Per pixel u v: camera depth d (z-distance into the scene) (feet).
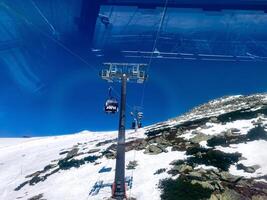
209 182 94.63
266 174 98.32
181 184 96.84
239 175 100.42
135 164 124.57
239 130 138.92
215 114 191.31
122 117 99.76
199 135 138.21
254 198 86.12
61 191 118.42
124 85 99.40
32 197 120.88
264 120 145.48
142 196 97.40
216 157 113.70
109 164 135.64
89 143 216.74
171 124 196.03
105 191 108.27
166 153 130.41
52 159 191.83
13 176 178.19
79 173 134.00
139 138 166.81
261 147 118.21
